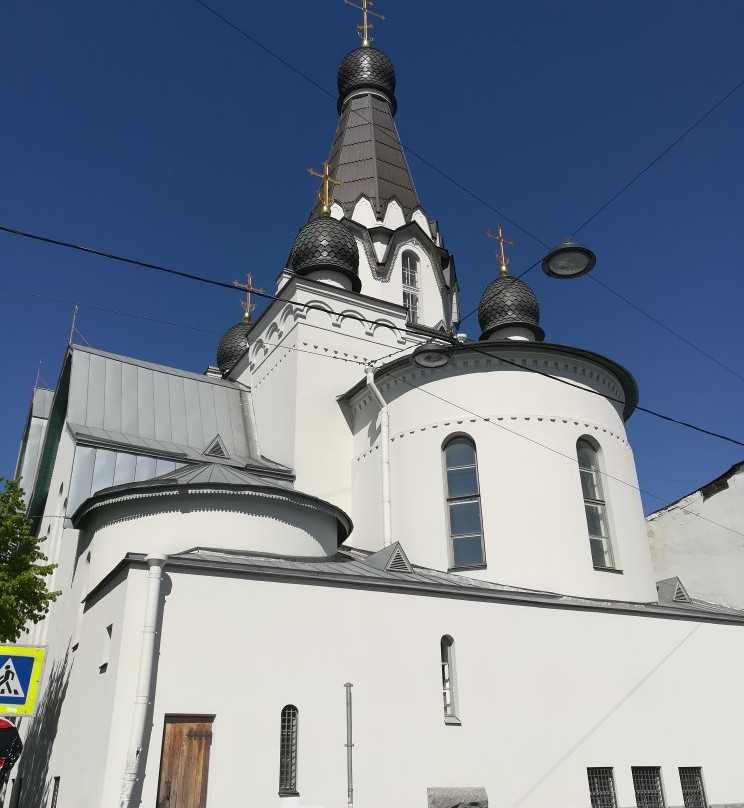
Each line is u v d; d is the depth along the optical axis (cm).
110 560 1653
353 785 1336
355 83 3597
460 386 2125
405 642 1495
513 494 1986
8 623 1664
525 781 1512
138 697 1212
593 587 1927
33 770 1773
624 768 1642
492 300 2798
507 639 1616
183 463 2117
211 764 1232
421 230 3084
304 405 2352
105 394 2362
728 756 1795
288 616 1396
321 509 1797
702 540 2792
